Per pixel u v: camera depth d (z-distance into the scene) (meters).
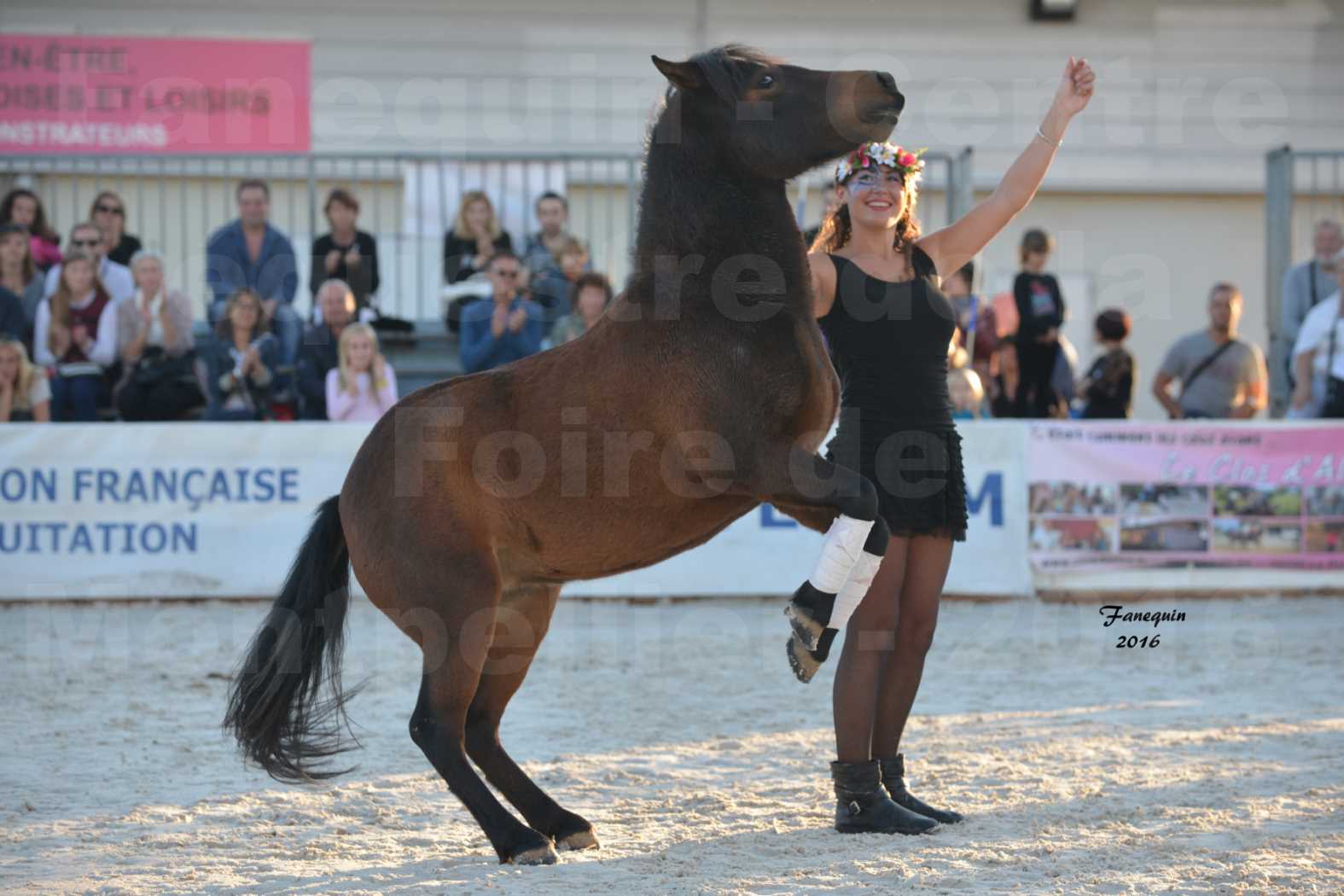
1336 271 14.63
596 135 18.98
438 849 5.61
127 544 12.34
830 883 4.95
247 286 13.95
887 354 5.78
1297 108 20.08
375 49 18.58
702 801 6.30
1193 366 14.02
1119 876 4.99
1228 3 19.94
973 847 5.43
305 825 5.98
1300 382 14.07
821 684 9.34
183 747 7.45
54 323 13.32
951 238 6.11
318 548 5.88
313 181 14.95
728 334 5.25
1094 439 12.57
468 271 14.61
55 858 5.44
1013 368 13.97
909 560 5.91
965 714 8.28
